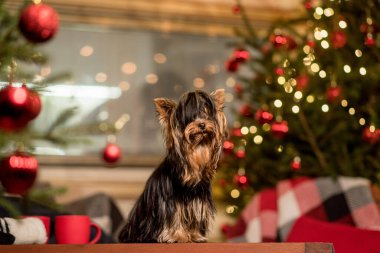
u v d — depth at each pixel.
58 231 1.86
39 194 2.00
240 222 3.03
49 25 1.81
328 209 2.80
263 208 2.96
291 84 3.13
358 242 2.23
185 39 4.15
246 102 3.54
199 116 1.61
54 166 3.74
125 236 1.67
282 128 2.90
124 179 3.86
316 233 2.40
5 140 1.78
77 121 3.86
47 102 3.06
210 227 1.67
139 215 1.63
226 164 3.43
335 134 3.14
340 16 3.15
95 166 3.82
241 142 3.31
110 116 3.95
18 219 1.76
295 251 1.61
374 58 3.13
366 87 3.07
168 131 1.63
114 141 3.66
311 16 3.25
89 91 3.92
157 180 1.61
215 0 4.21
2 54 1.78
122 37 4.02
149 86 4.04
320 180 2.94
